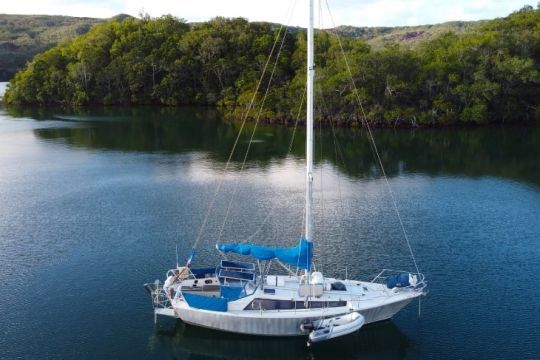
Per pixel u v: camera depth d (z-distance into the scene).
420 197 73.19
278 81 174.38
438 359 36.09
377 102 140.12
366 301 37.44
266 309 36.62
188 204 69.06
